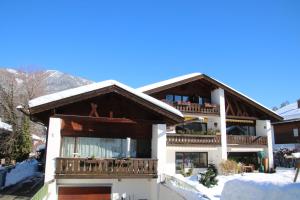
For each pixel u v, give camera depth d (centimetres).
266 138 2883
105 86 1605
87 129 1683
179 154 2562
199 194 1293
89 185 1636
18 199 1559
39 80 4762
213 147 2627
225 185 1032
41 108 1506
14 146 3381
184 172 2452
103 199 1645
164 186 1593
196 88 2794
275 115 2892
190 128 2739
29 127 3562
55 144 1558
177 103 2614
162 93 2667
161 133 1736
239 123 2978
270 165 2780
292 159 2994
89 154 1670
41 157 3572
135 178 1645
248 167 2720
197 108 2661
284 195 746
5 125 3612
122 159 1623
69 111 1631
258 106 2833
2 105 3991
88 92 1571
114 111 1706
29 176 2566
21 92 4553
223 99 2744
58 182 1598
